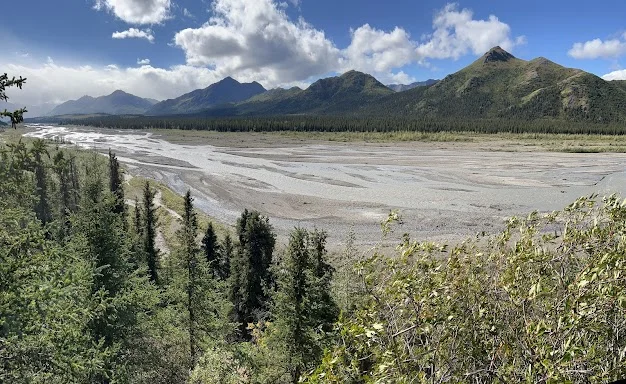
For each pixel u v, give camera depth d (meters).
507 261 5.38
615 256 4.31
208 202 69.38
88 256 17.72
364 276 5.78
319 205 65.31
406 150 129.75
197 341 22.30
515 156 110.56
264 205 66.62
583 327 4.40
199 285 22.52
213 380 16.84
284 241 49.84
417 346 5.13
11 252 9.98
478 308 5.10
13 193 9.52
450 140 159.00
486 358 4.98
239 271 32.97
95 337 16.33
